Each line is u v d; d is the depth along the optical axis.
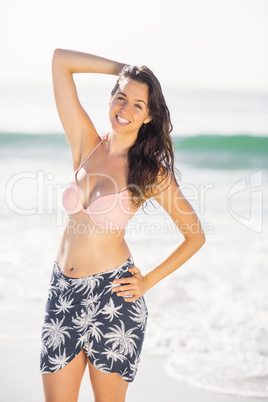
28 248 8.51
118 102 3.27
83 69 3.44
